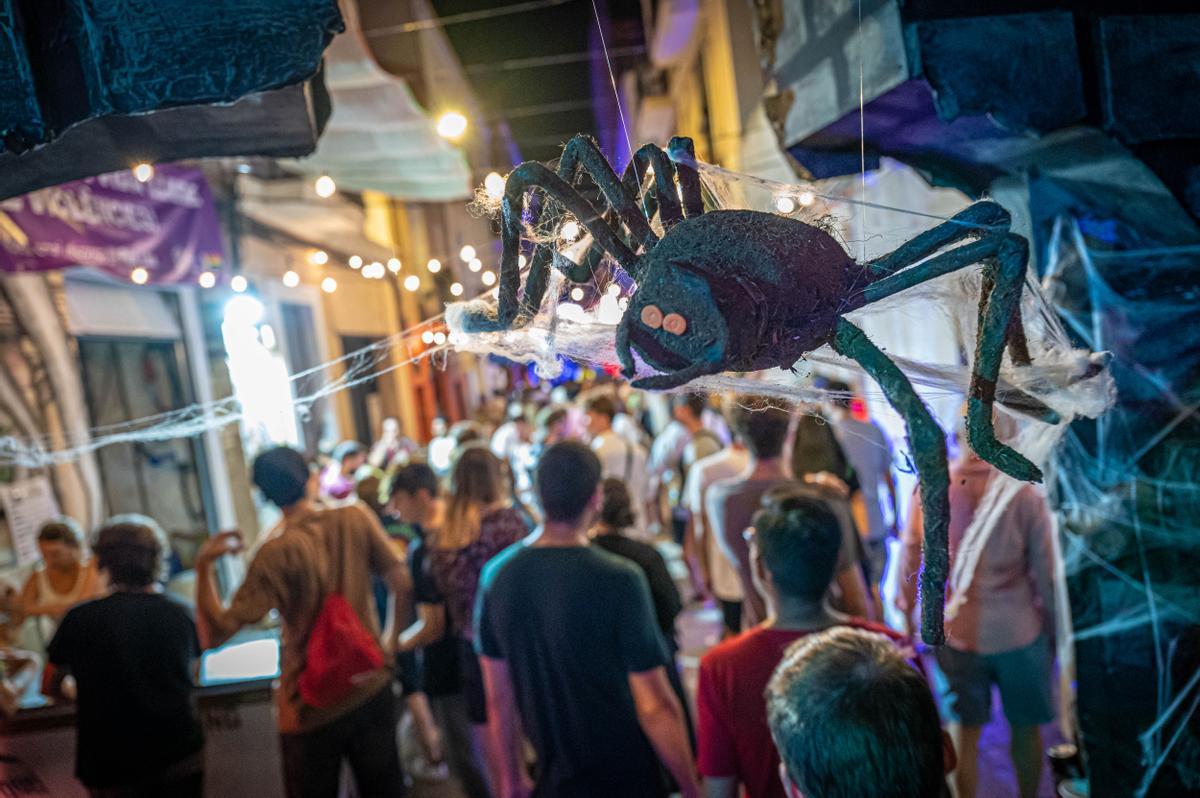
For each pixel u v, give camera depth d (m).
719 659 2.08
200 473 7.62
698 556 4.77
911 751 1.34
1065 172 1.97
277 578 3.34
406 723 5.41
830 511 2.12
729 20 7.32
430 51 6.21
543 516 2.78
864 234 1.40
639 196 1.24
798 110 2.28
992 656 2.99
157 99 1.38
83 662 2.87
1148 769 2.12
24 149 1.38
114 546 3.00
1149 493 2.05
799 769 1.42
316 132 1.83
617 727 2.63
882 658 1.46
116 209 5.04
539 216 1.18
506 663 2.79
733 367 0.90
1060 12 1.67
